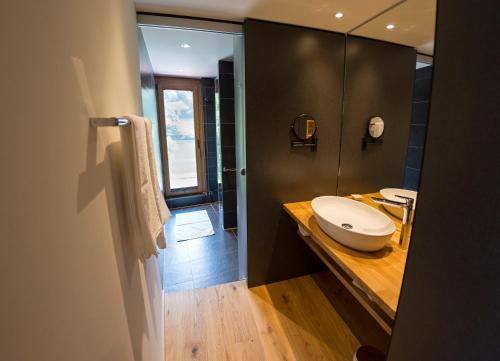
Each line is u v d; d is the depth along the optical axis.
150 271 1.32
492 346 0.42
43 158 0.36
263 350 1.54
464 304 0.46
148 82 2.26
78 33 0.53
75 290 0.44
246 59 1.66
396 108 1.56
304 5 1.44
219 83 2.89
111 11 0.85
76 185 0.47
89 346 0.49
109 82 0.79
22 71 0.32
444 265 0.50
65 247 0.41
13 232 0.29
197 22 1.60
